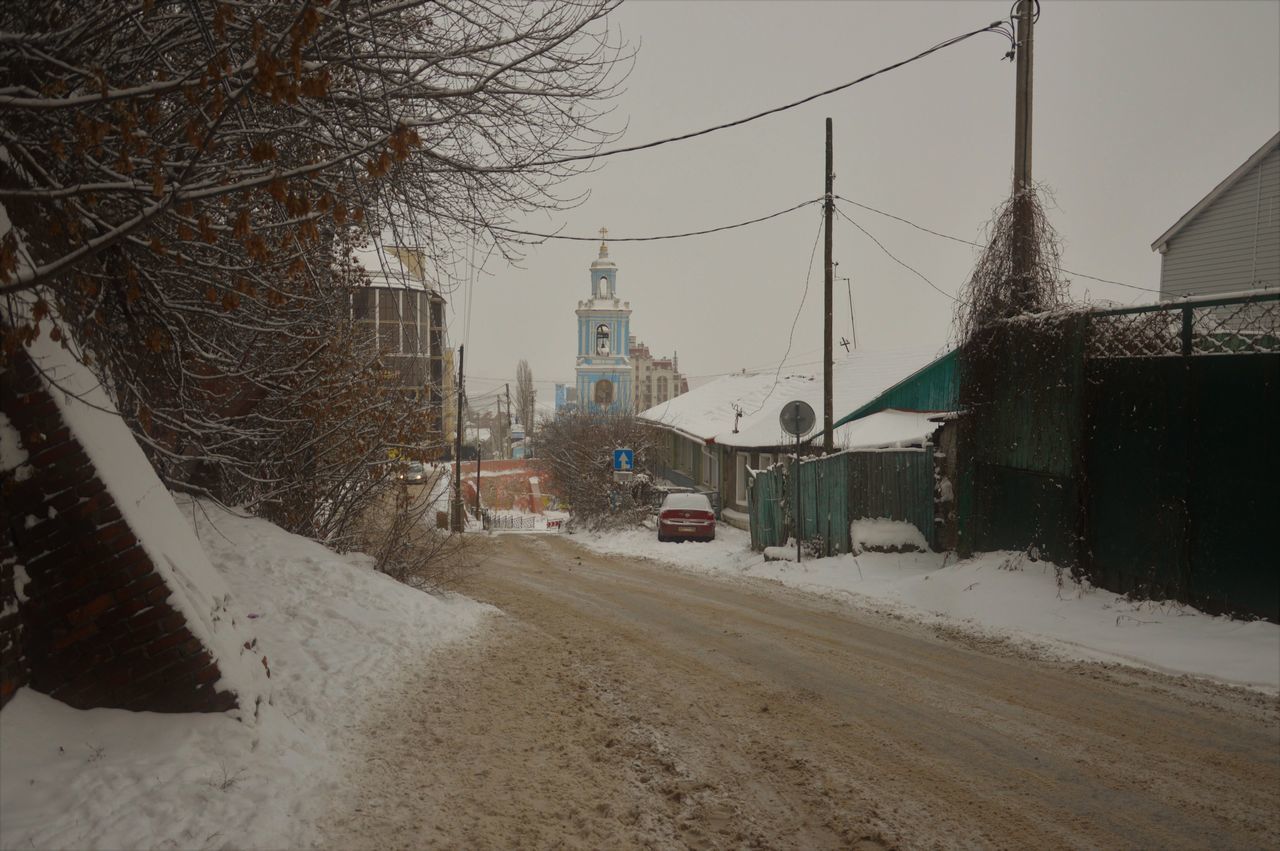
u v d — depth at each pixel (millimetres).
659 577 16625
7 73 4859
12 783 4012
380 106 6066
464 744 5840
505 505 53125
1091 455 10539
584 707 7016
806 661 8789
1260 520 8297
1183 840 4691
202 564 5738
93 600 4766
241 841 3971
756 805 5141
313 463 11383
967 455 13352
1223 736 6320
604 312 78938
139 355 6723
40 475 4664
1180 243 25922
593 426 39844
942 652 9172
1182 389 9141
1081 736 6363
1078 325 10617
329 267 9547
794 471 18578
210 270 6297
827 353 19078
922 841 4680
